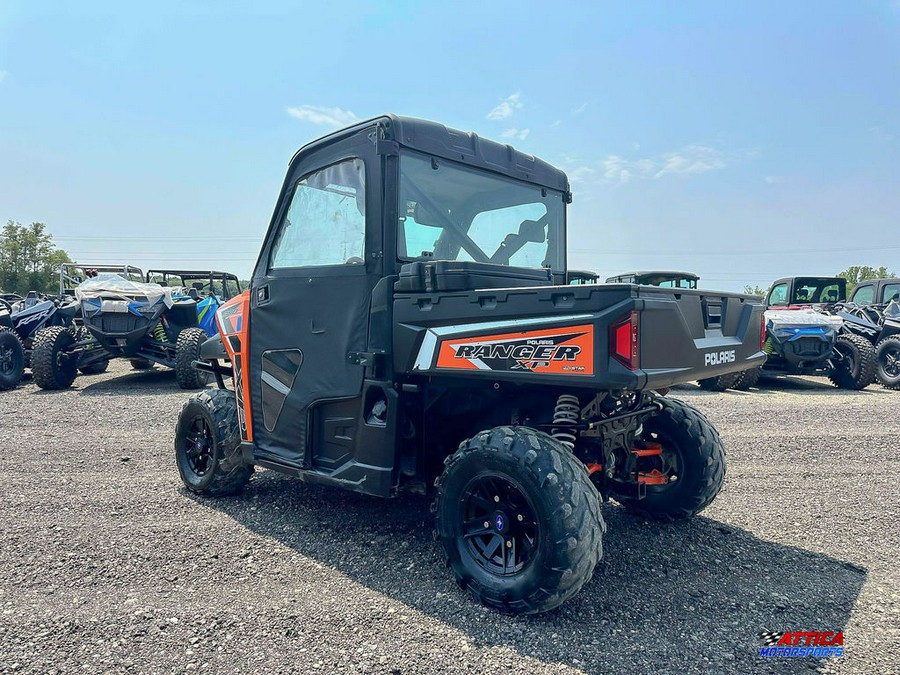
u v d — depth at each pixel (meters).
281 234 3.49
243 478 3.90
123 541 3.16
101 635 2.23
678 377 2.41
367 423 2.91
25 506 3.72
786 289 12.68
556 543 2.23
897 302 11.18
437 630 2.28
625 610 2.44
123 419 6.52
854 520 3.56
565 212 3.93
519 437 2.41
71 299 10.62
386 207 2.84
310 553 3.02
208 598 2.53
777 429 6.18
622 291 2.19
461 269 2.67
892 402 8.09
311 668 2.03
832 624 2.34
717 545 3.15
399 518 3.52
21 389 8.99
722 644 2.19
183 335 8.67
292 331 3.33
